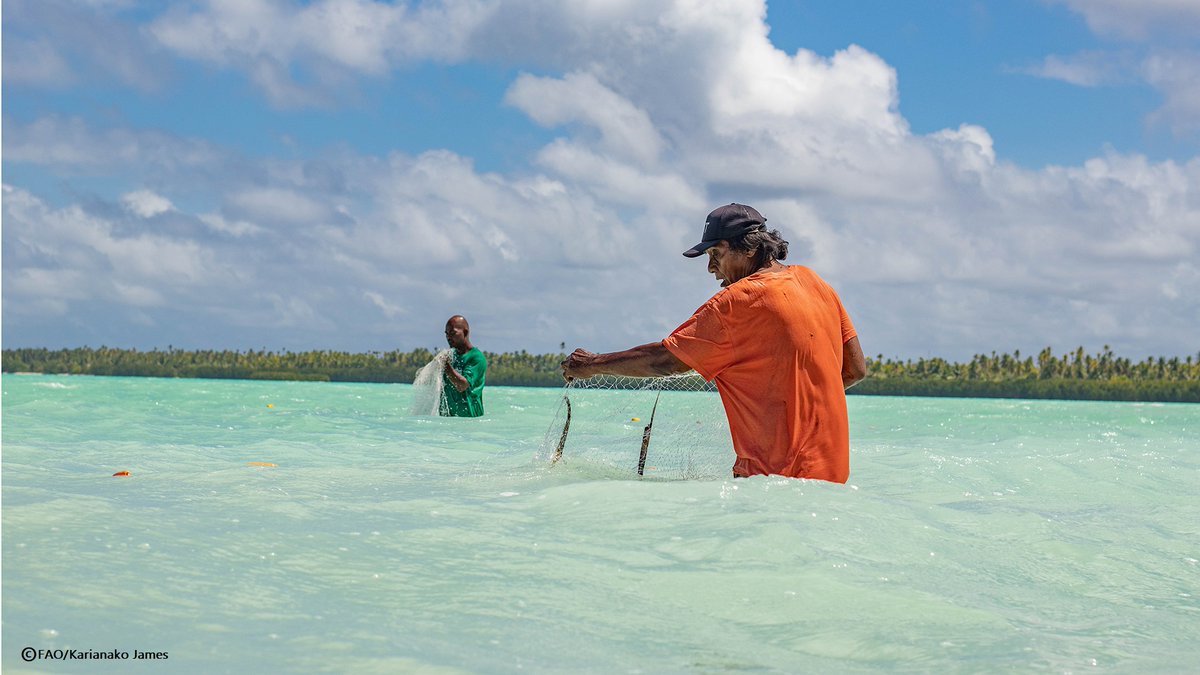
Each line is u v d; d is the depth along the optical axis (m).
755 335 4.12
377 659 1.76
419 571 2.45
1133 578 2.71
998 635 2.10
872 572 2.58
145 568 2.34
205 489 3.71
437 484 3.99
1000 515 3.44
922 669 1.86
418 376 10.45
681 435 4.50
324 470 4.61
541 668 1.78
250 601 2.12
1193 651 2.03
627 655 1.89
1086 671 1.86
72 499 3.24
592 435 4.95
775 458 4.10
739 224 4.38
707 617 2.17
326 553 2.59
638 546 2.78
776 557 2.66
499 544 2.78
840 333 4.36
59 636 1.80
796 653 1.94
